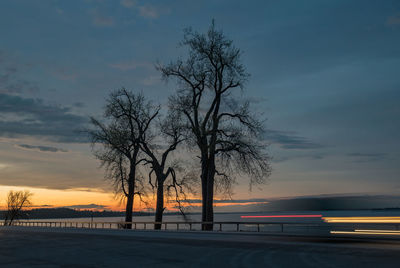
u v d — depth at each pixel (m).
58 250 17.50
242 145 35.06
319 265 11.68
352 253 14.52
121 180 41.84
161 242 21.22
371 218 22.88
